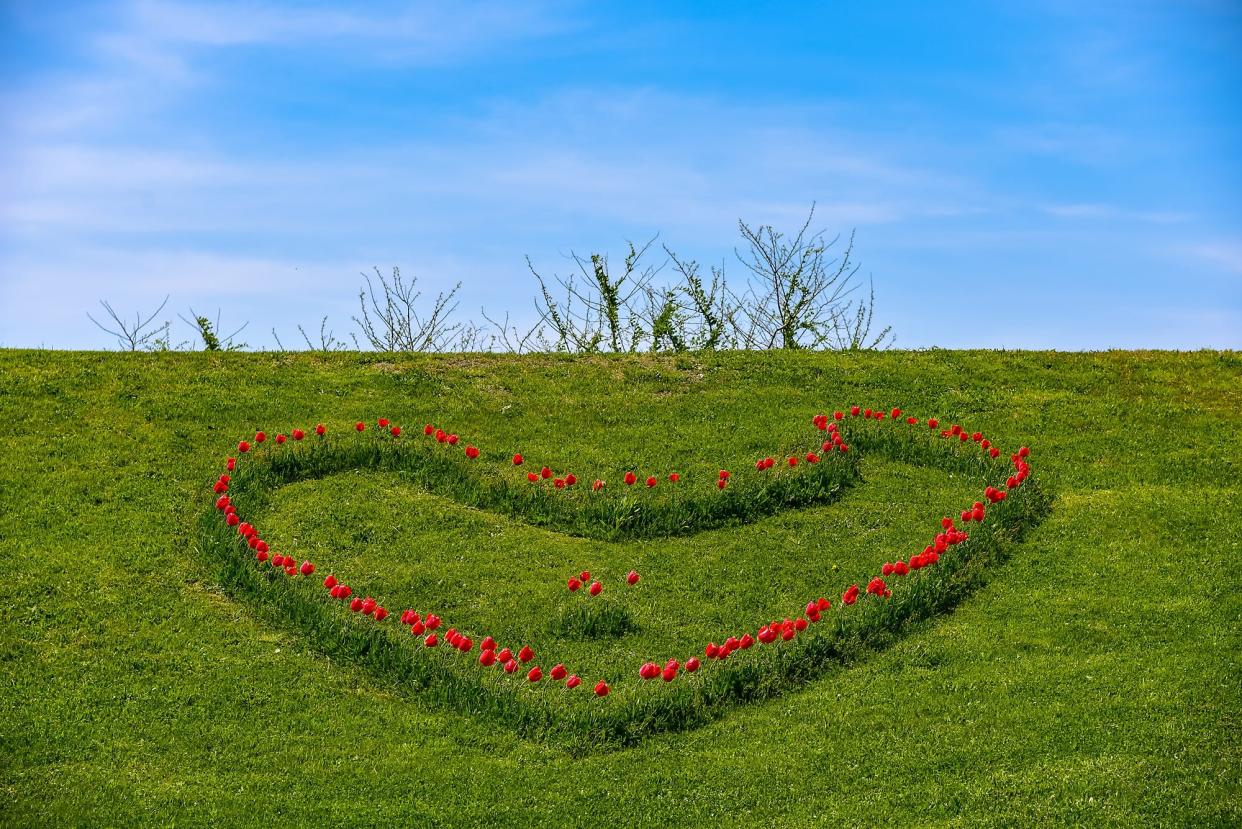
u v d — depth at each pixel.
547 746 9.93
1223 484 15.30
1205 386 18.81
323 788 9.20
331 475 15.42
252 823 8.71
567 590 12.85
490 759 9.71
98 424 16.11
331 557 13.35
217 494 14.32
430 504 14.80
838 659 11.41
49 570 12.50
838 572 13.38
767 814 8.97
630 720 10.23
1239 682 10.25
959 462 16.09
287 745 9.80
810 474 15.47
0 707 10.16
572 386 18.97
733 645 10.91
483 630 12.04
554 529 14.47
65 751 9.56
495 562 13.43
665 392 18.89
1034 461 16.20
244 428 16.45
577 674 11.22
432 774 9.43
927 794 8.98
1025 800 8.74
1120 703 10.05
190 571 12.76
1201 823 8.30
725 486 15.21
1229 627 11.45
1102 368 19.83
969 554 13.30
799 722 10.28
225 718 10.18
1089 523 14.22
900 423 17.58
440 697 10.57
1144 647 11.23
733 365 20.05
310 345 26.56
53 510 13.76
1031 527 14.23
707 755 9.80
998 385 19.11
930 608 12.30
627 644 11.88
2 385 17.03
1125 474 15.70
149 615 11.82
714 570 13.45
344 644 11.30
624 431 17.25
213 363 18.97
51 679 10.67
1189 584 12.50
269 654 11.23
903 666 11.20
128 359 18.83
